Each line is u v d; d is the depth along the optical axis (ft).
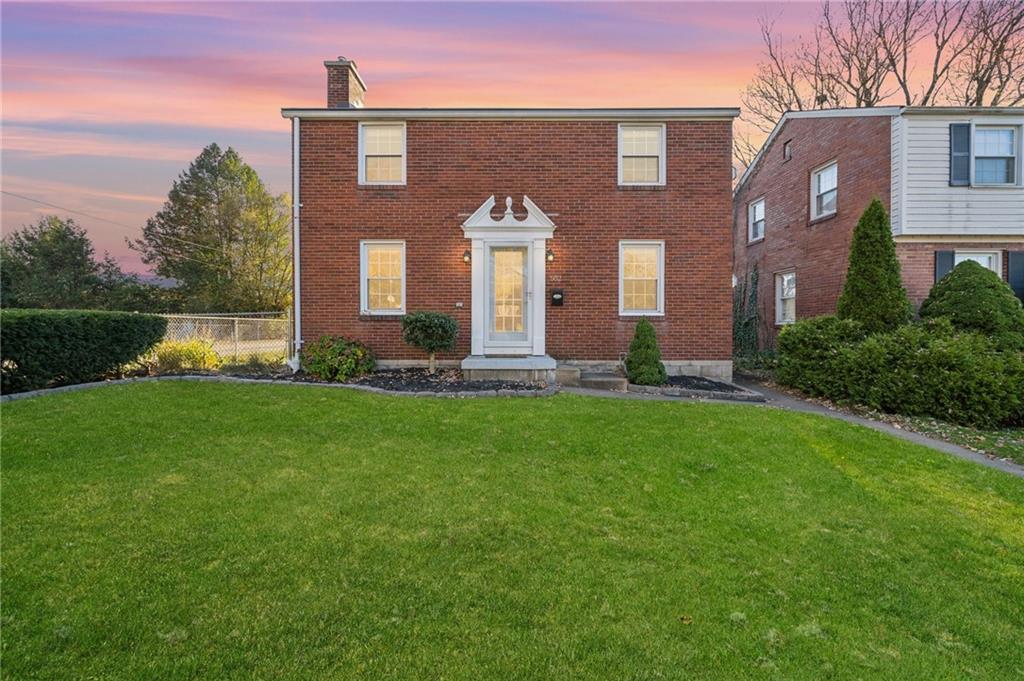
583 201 35.35
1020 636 8.73
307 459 16.53
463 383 29.94
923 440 22.15
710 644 8.18
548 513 12.94
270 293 112.57
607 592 9.52
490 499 13.69
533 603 9.10
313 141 35.53
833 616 9.08
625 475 15.76
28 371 25.75
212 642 7.86
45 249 105.50
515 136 35.45
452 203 35.58
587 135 35.32
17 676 7.06
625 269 35.88
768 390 34.22
